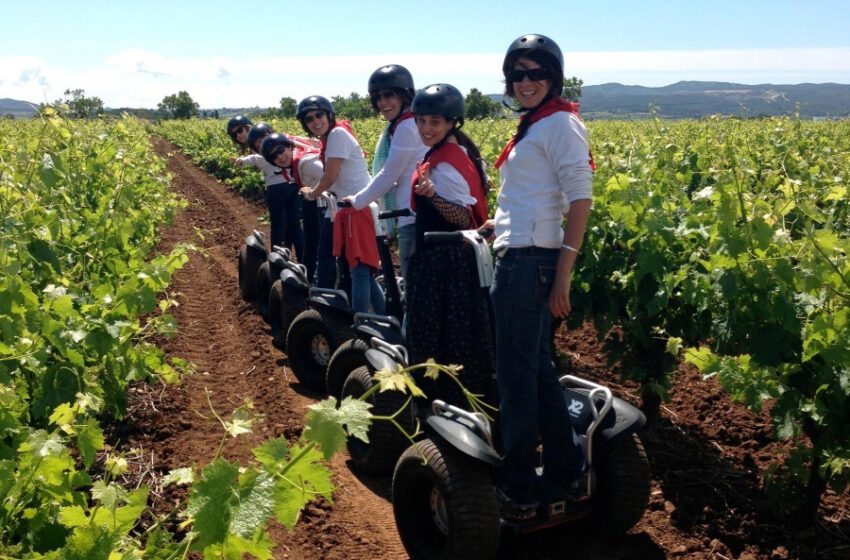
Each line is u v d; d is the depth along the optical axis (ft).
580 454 11.71
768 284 12.35
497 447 12.19
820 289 12.05
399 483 11.83
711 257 13.01
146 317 25.49
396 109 16.06
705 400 18.80
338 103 205.05
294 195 26.53
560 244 11.00
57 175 17.30
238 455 15.38
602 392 12.19
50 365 10.90
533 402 11.10
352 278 17.80
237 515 4.67
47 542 7.30
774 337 12.34
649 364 16.67
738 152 31.45
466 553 10.77
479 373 12.50
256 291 27.99
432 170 13.05
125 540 6.38
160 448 15.57
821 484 12.67
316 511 13.38
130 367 12.67
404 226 16.58
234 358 22.17
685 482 14.70
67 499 7.80
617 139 47.57
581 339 23.98
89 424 8.70
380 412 13.92
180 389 18.79
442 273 12.53
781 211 13.78
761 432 16.71
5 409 8.80
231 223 49.78
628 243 16.74
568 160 10.49
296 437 16.26
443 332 12.67
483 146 41.39
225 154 74.33
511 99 11.38
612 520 11.92
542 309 10.95
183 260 13.67
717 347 13.74
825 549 12.42
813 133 45.91
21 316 10.15
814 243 11.69
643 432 16.79
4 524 7.16
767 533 12.86
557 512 11.49
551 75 10.68
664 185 22.02
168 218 29.76
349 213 17.58
